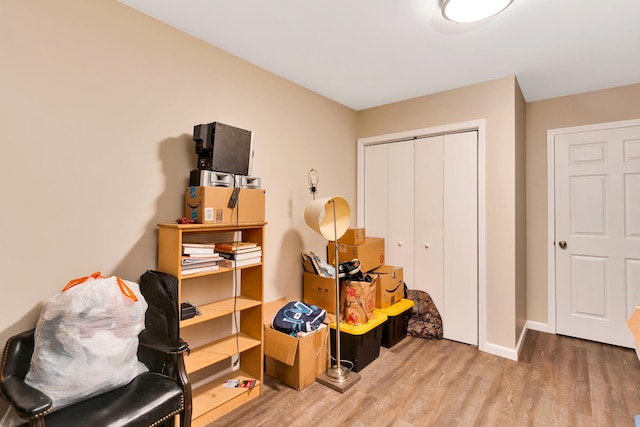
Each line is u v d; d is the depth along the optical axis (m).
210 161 1.97
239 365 2.37
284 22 1.97
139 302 1.51
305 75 2.73
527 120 3.37
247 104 2.46
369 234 3.63
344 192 3.50
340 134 3.44
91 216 1.68
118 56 1.77
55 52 1.55
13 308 1.46
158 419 1.37
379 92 3.11
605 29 2.02
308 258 2.85
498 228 2.76
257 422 1.87
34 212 1.50
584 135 3.08
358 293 2.57
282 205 2.76
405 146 3.36
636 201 2.86
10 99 1.43
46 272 1.54
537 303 3.34
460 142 3.01
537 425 1.84
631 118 2.87
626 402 2.05
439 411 1.97
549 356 2.71
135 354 1.54
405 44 2.22
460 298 3.00
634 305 2.86
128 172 1.82
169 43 1.99
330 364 2.52
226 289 2.29
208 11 1.86
